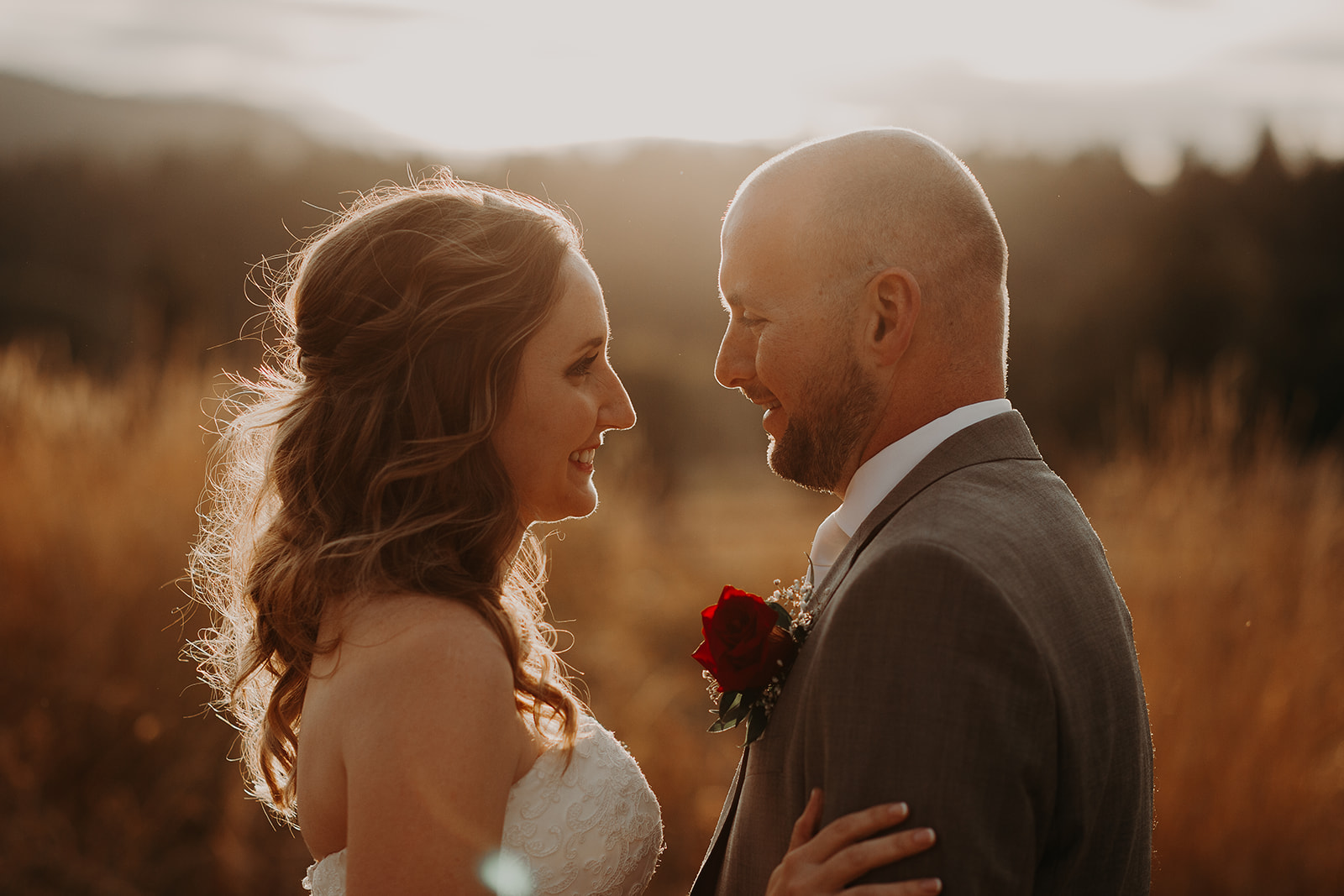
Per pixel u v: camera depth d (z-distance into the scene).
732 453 15.23
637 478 7.64
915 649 1.37
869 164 1.69
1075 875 1.47
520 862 1.66
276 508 1.88
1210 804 3.73
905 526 1.51
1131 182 19.55
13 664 4.29
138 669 4.41
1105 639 1.53
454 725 1.49
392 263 1.74
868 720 1.38
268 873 3.93
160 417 5.63
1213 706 3.85
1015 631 1.36
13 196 22.89
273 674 1.86
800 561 6.77
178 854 3.98
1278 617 4.10
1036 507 1.57
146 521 4.85
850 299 1.67
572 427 1.80
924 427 1.68
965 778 1.32
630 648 5.67
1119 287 15.87
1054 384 15.18
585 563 6.16
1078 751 1.42
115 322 13.94
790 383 1.73
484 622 1.61
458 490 1.71
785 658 1.63
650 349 12.90
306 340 1.80
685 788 4.52
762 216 1.73
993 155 21.25
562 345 1.80
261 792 2.08
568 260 1.83
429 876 1.45
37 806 3.98
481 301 1.72
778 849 1.57
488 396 1.73
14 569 4.50
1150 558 4.42
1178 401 5.04
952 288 1.67
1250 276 16.78
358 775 1.48
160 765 4.21
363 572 1.60
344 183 23.38
